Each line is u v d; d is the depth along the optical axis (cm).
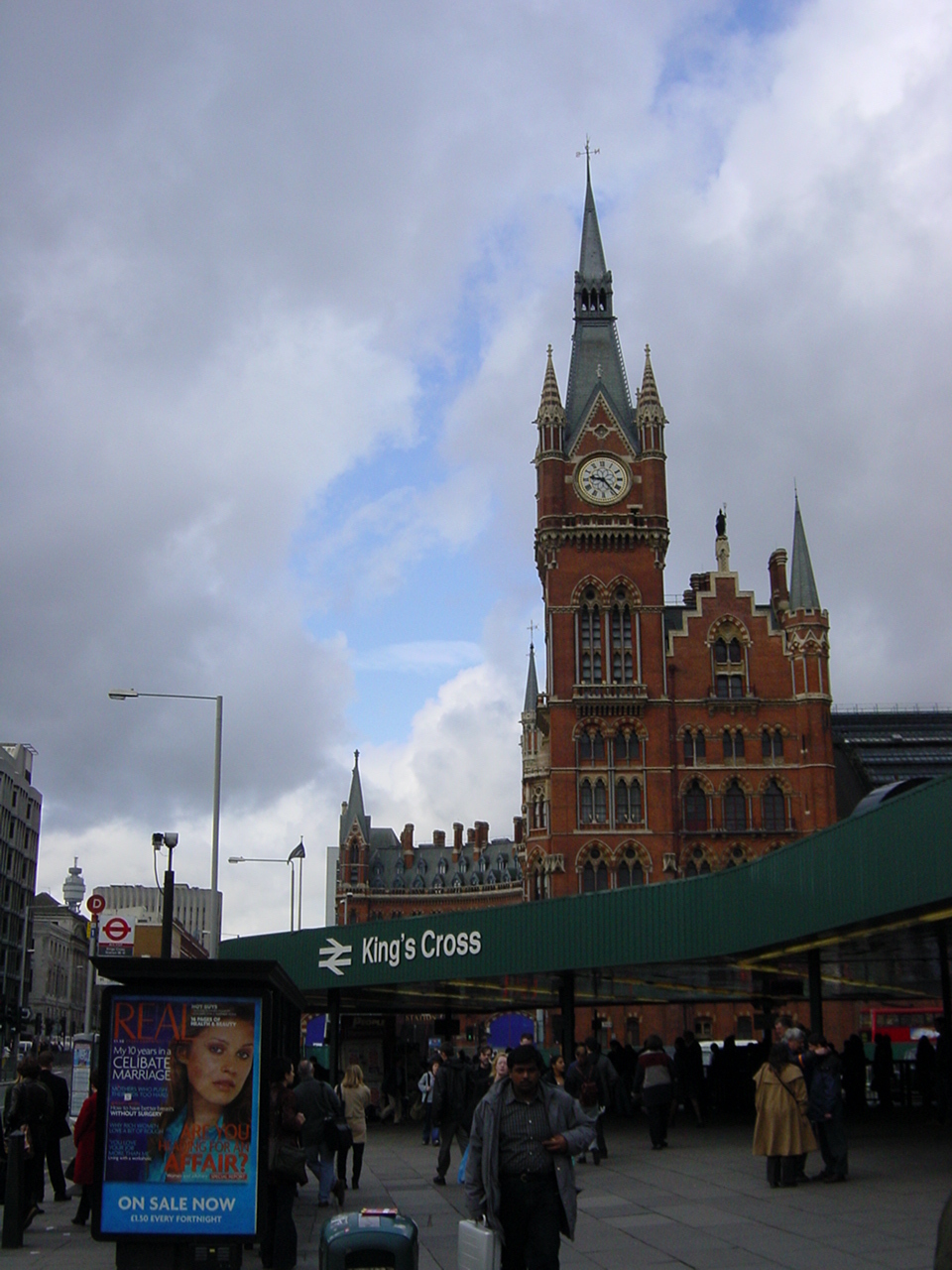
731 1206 2286
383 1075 5609
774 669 9781
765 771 9575
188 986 1748
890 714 11406
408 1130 4706
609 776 9469
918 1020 9331
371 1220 1348
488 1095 1308
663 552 9919
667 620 10069
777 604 10369
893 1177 2564
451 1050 3194
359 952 5112
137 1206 1694
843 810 10519
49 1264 1947
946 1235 682
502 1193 1284
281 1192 1877
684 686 9725
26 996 16888
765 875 3644
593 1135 1316
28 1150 2280
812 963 3791
